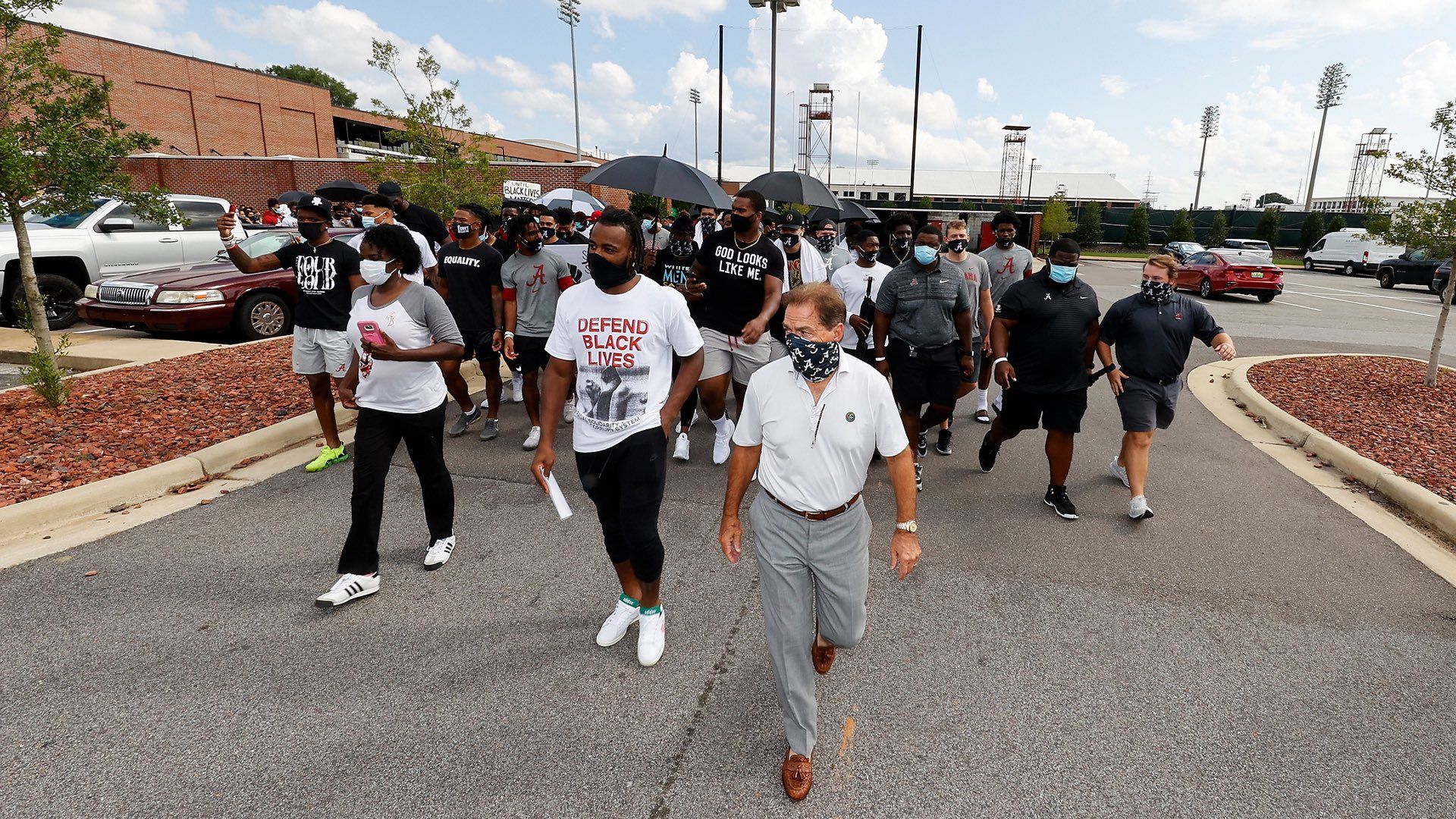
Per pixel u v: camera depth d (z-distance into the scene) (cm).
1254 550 436
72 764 250
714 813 236
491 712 281
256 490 498
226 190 2634
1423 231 830
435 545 396
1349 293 2303
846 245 936
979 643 335
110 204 1144
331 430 545
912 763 259
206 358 848
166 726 270
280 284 1050
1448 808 243
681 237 575
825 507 236
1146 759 262
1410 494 500
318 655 314
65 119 604
